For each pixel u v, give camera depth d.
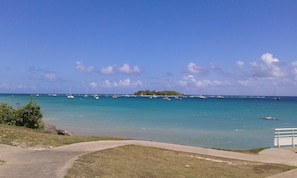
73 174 9.26
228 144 25.45
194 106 96.12
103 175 9.74
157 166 12.16
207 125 39.88
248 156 16.11
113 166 11.18
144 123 41.03
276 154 16.95
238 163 14.21
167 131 33.06
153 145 17.23
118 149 14.88
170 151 15.82
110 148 14.91
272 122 45.75
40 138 16.59
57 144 15.41
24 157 11.75
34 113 22.50
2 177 8.62
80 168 10.16
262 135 30.95
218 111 71.69
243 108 86.94
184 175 11.27
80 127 35.19
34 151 13.20
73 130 32.31
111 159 12.42
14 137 16.11
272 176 11.78
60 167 10.00
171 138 28.19
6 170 9.48
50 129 24.19
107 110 68.69
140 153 14.57
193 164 13.30
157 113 61.53
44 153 12.77
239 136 30.12
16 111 22.22
